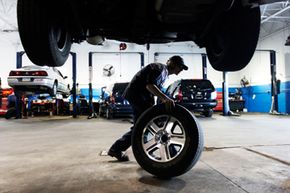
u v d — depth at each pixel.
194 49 12.64
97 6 1.62
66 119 7.80
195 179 1.70
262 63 11.30
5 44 11.12
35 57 1.67
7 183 1.65
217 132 4.12
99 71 12.09
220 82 12.73
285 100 9.87
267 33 10.98
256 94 11.69
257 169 1.92
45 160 2.28
